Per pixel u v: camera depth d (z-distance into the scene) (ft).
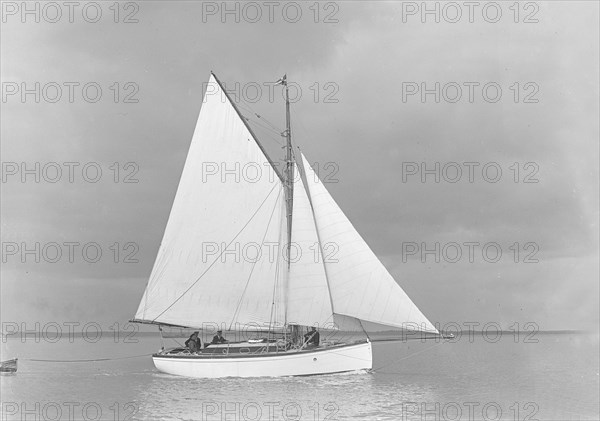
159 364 156.35
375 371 179.42
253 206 153.69
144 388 138.10
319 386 136.26
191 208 154.81
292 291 146.92
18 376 169.89
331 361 142.51
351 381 142.10
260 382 140.97
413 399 125.49
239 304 152.76
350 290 142.20
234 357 145.28
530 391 140.87
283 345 145.69
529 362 222.48
